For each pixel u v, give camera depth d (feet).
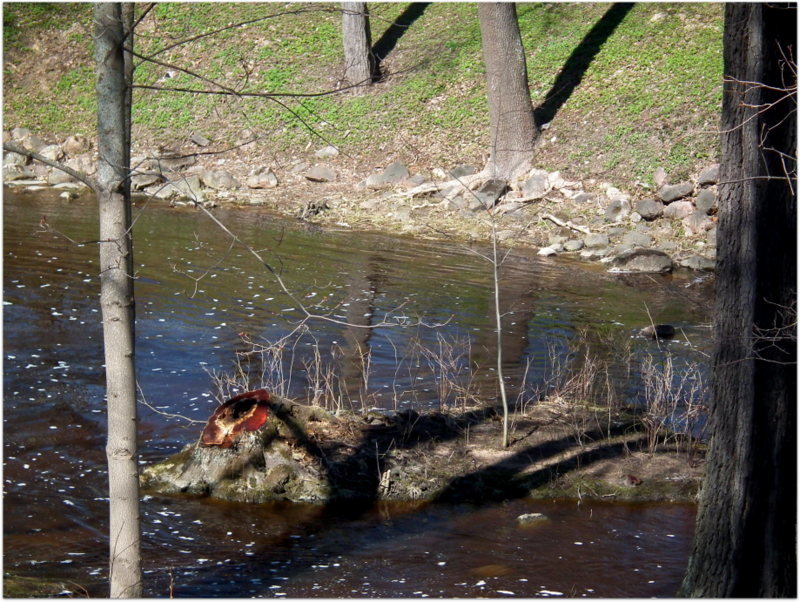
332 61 84.84
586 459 25.59
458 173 68.95
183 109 81.92
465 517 22.74
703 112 64.90
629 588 18.81
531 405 29.53
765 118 16.74
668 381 30.22
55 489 23.35
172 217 62.75
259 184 71.92
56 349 34.42
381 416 26.86
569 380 32.60
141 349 35.04
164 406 29.37
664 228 58.23
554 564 20.07
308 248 55.42
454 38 84.23
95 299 41.19
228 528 21.79
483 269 52.47
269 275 47.98
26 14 95.71
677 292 48.60
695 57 70.59
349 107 79.20
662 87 68.80
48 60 91.40
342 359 35.09
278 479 23.54
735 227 16.93
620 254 53.83
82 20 95.09
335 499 23.38
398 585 18.79
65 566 19.34
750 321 16.81
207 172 72.64
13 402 29.12
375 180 70.13
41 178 72.33
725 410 17.08
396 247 57.06
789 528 17.03
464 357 35.88
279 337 37.42
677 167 61.72
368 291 45.96
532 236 60.08
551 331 40.09
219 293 43.91
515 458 25.45
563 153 66.90
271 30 89.56
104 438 26.86
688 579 17.83
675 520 22.77
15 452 25.48
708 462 17.53
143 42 88.28
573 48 77.10
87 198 66.59
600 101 69.97
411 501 23.54
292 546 20.88
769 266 16.79
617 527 22.24
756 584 16.96
